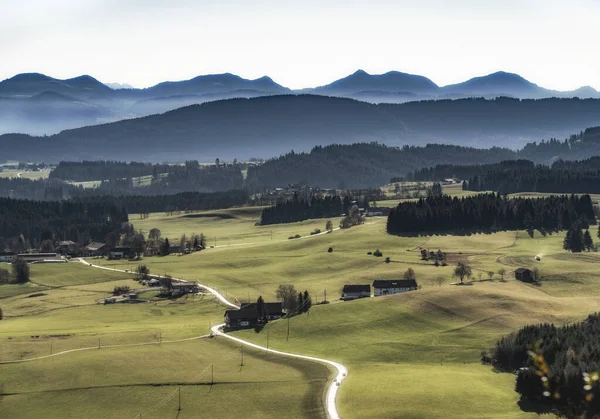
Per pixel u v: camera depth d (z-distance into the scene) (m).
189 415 121.81
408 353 158.62
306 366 147.25
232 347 164.62
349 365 149.38
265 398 127.56
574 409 117.69
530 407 120.38
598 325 155.25
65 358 152.00
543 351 136.50
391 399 123.75
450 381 133.50
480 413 117.44
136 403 127.25
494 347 156.38
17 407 127.25
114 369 144.38
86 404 127.50
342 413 119.44
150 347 162.75
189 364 148.88
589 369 121.44
